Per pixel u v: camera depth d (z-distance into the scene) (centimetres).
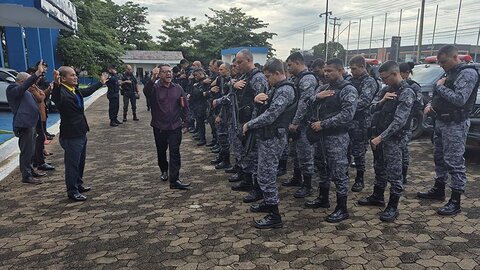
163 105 449
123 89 1061
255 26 4578
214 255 290
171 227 345
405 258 279
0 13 876
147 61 4253
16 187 473
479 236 313
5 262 286
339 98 335
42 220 366
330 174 359
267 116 319
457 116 352
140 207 398
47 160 618
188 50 4812
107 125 1011
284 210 384
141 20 4975
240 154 471
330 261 277
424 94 696
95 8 2527
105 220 364
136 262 282
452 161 360
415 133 720
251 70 408
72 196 420
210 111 680
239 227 342
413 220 350
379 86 442
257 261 279
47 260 288
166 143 480
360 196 425
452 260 274
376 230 329
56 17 895
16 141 729
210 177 512
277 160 335
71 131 408
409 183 464
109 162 603
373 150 375
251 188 449
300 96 398
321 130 346
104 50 2223
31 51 1584
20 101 471
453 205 363
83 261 285
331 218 349
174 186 460
